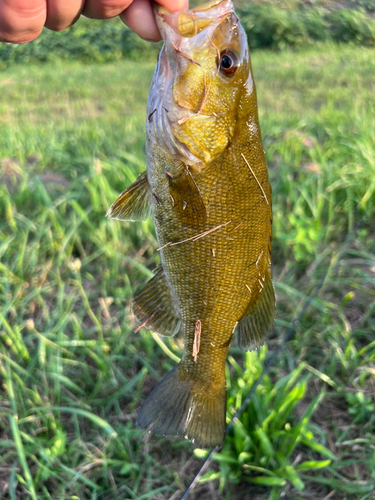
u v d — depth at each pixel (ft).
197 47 0.60
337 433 1.06
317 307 1.35
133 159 1.90
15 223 1.63
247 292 0.70
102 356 1.20
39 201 1.76
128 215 0.70
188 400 0.76
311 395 1.15
